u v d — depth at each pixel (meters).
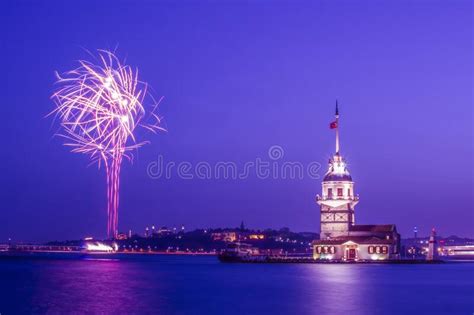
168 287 139.38
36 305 105.50
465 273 188.62
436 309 100.56
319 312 97.44
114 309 100.75
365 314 95.50
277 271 194.50
